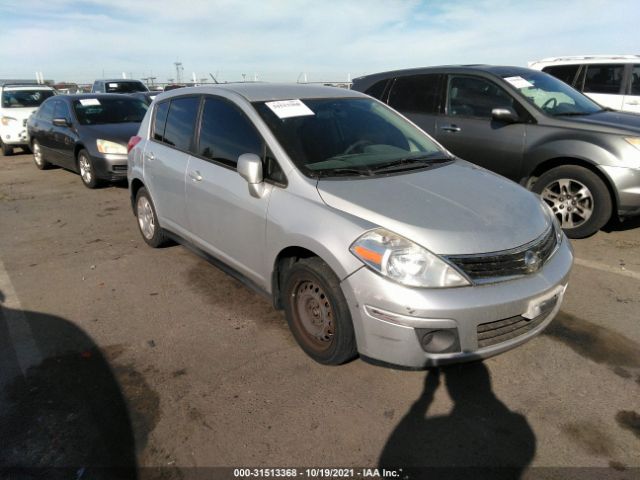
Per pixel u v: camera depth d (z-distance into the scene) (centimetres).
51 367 296
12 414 255
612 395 267
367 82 686
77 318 356
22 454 229
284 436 240
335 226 262
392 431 243
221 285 410
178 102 426
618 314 351
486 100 554
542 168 518
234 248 349
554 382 279
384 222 256
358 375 286
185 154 399
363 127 363
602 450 230
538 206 307
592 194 475
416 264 241
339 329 267
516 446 233
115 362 301
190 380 283
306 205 282
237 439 238
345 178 299
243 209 325
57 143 865
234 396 269
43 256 484
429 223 254
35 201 718
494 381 280
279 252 299
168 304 376
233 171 341
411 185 298
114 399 267
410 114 622
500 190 311
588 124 484
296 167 301
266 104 343
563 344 315
